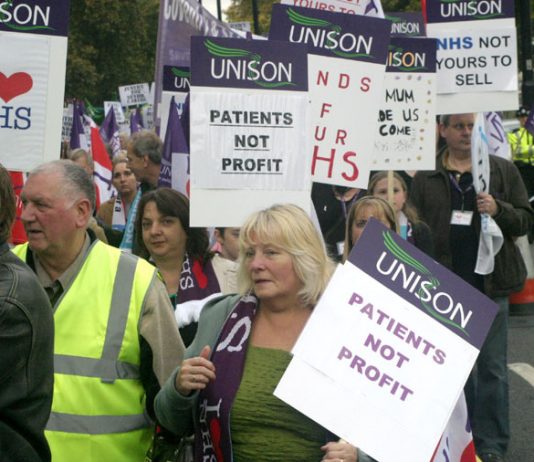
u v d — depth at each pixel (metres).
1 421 2.91
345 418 3.33
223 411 3.49
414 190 7.75
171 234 5.38
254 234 3.57
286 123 5.50
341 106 6.27
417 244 7.20
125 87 22.28
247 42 5.46
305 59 5.52
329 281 3.54
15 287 2.90
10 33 5.43
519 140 14.74
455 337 3.45
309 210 5.52
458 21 8.40
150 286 4.08
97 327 3.98
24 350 2.89
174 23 9.75
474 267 7.54
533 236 12.44
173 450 3.98
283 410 3.45
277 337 3.58
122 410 3.98
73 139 11.18
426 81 7.26
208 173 5.41
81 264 4.08
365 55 6.25
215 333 3.66
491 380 7.11
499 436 7.07
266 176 5.46
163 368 4.02
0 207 2.95
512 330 11.44
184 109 7.23
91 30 34.81
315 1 8.05
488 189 7.32
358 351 3.39
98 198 10.89
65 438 3.90
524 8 20.38
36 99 5.46
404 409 3.36
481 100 8.39
